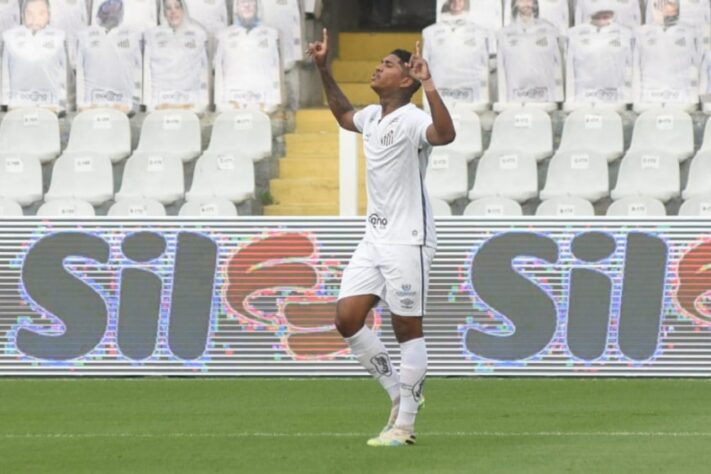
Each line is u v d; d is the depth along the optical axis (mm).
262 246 34188
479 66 48500
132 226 34406
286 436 24578
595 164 44219
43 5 49938
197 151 46594
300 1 50969
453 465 21203
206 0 51844
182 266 34281
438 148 44625
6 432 25266
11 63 49531
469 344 33812
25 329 34312
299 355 34031
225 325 34156
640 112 46938
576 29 48156
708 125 45281
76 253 34375
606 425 25781
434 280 33875
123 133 47188
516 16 48625
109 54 49219
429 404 28938
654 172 44094
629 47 47719
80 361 34188
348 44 58000
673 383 32500
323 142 47406
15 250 34406
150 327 34219
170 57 49156
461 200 44281
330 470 20859
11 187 46031
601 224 33875
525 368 33750
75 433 25109
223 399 29953
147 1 51531
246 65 49000
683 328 33656
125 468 21297
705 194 42719
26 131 47625
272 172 46594
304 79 51562
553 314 33781
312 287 34094
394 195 22969
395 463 21453
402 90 23109
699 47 48125
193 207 44188
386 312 33625
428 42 48938
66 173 46062
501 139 45750
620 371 33688
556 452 22500
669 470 20812
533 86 48125
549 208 43000
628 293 33750
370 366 23578
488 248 33938
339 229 34125
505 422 26250
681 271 33719
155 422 26531
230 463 21625
